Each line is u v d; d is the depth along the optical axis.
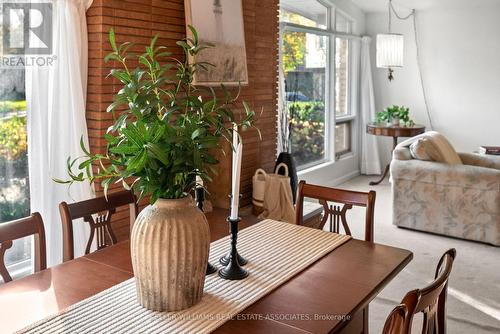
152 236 1.24
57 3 2.38
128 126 1.18
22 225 1.60
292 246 1.82
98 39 2.51
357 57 6.77
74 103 2.44
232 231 1.51
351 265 1.64
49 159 2.41
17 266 2.49
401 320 0.99
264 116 3.94
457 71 6.40
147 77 2.27
